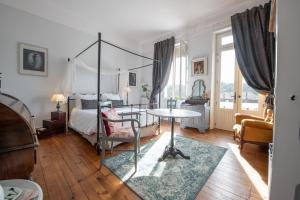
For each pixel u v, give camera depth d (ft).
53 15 12.84
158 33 17.78
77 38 14.46
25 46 11.55
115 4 12.34
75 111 12.16
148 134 11.65
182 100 16.28
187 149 9.39
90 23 15.28
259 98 12.14
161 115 7.56
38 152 8.66
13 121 4.39
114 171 6.74
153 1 11.84
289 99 3.16
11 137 4.34
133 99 19.84
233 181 6.15
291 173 3.18
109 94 15.47
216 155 8.55
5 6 10.68
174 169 7.00
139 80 20.52
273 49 10.26
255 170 7.00
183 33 16.34
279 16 3.28
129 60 19.22
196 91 15.34
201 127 13.34
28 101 11.87
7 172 4.28
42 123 12.49
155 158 8.10
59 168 6.96
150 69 19.69
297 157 3.11
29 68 11.79
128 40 19.06
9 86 11.01
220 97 14.44
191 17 14.07
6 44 10.79
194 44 15.55
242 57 11.67
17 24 11.18
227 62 13.91
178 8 12.71
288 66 3.17
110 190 5.53
